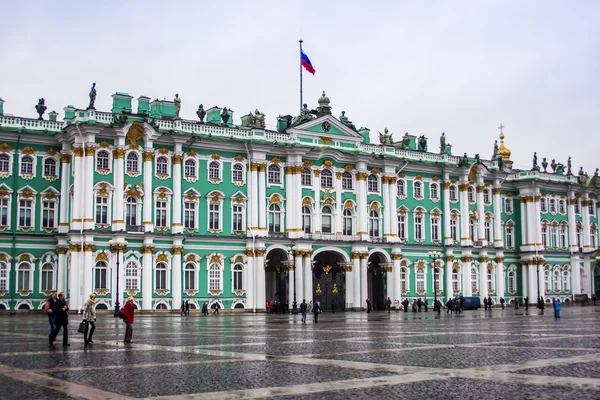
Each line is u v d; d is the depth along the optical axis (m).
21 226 82.19
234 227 90.25
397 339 36.44
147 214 83.94
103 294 80.44
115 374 22.08
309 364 24.42
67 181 83.50
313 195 95.44
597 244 127.44
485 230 112.31
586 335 37.84
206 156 88.94
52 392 18.66
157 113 90.69
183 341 35.94
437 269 105.81
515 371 21.78
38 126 83.56
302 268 92.00
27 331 46.03
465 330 44.34
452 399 17.12
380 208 100.88
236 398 17.64
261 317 74.19
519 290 117.12
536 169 117.81
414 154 105.25
